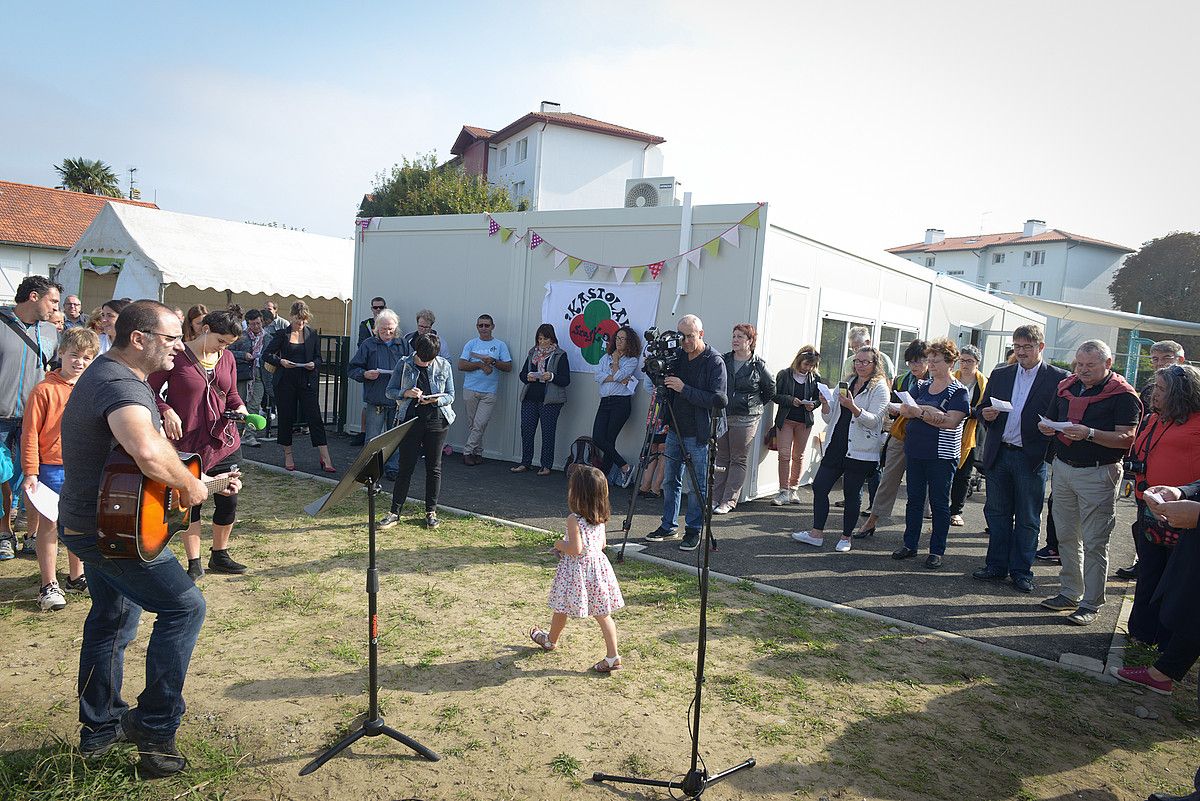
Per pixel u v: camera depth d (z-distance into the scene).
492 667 3.95
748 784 3.04
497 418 9.53
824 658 4.27
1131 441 4.81
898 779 3.13
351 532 6.15
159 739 2.86
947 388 6.11
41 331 5.88
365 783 2.92
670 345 6.06
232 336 4.87
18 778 2.80
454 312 9.91
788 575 5.73
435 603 4.76
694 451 6.14
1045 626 4.98
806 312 8.59
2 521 5.13
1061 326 38.69
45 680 3.56
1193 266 42.88
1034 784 3.16
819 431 9.59
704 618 2.90
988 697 3.91
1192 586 3.76
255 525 6.23
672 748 3.27
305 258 16.31
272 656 3.94
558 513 7.05
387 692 3.63
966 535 7.46
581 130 35.38
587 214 8.70
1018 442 5.67
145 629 4.17
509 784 2.96
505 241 9.39
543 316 9.07
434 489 6.40
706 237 7.90
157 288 12.87
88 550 2.75
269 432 10.80
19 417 5.15
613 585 3.99
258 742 3.15
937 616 5.06
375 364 8.40
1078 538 5.21
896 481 6.93
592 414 8.75
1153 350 6.36
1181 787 3.20
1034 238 51.59
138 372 2.89
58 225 32.09
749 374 7.36
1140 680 4.14
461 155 43.34
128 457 2.73
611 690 3.76
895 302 11.00
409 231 10.30
